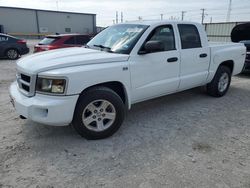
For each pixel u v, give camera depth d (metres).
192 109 4.97
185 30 4.75
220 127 4.11
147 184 2.62
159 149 3.35
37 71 3.18
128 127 4.06
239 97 5.89
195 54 4.86
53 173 2.80
